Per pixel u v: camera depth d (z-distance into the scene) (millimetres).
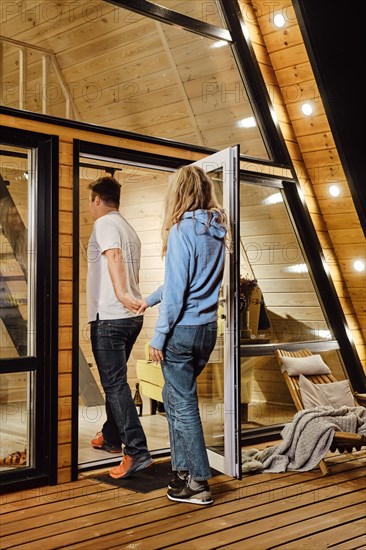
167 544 2729
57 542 2746
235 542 2762
